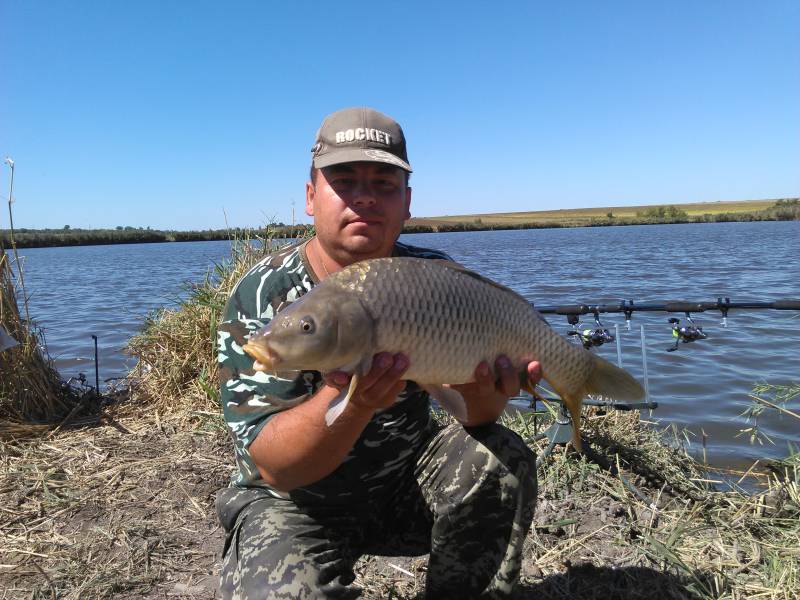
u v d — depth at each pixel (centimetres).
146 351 255
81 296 741
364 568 129
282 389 96
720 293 618
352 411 86
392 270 87
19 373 217
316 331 80
